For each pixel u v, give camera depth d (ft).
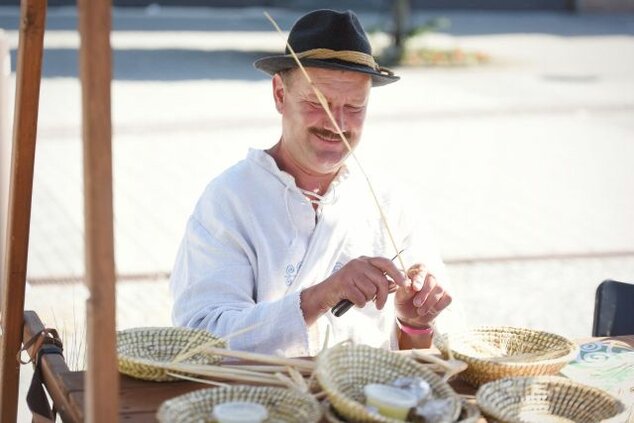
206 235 9.30
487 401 6.66
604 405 6.89
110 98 5.50
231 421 6.10
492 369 7.36
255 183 9.36
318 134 9.17
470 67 57.16
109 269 5.62
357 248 9.70
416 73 54.85
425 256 10.12
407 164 32.99
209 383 7.33
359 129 9.30
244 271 9.17
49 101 40.83
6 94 16.93
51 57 53.21
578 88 49.75
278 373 7.14
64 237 23.07
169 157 32.48
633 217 27.48
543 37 72.95
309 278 9.38
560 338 8.02
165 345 7.93
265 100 44.01
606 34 75.97
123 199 27.22
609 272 22.53
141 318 18.25
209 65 54.75
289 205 9.36
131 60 55.57
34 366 8.42
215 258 9.20
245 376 7.22
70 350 12.47
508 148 35.94
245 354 7.39
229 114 40.37
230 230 9.20
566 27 81.00
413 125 39.81
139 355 7.79
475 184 30.58
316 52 8.96
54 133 34.86
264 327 8.42
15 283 8.81
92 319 5.63
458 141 36.94
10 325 8.88
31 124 8.54
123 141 34.78
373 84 9.81
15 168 8.59
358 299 8.17
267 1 89.25
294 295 8.45
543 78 52.95
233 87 47.44
